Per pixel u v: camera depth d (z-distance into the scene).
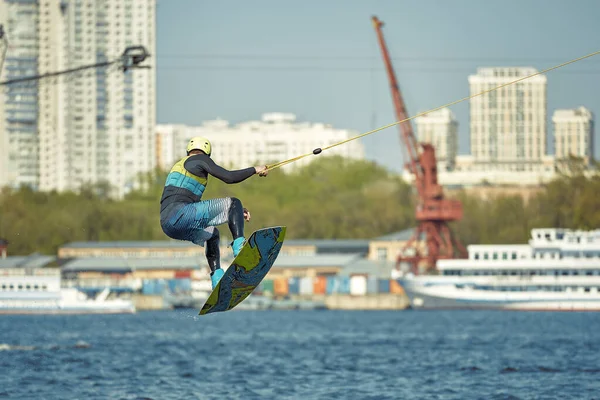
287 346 173.38
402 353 156.50
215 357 150.25
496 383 113.75
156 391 108.50
